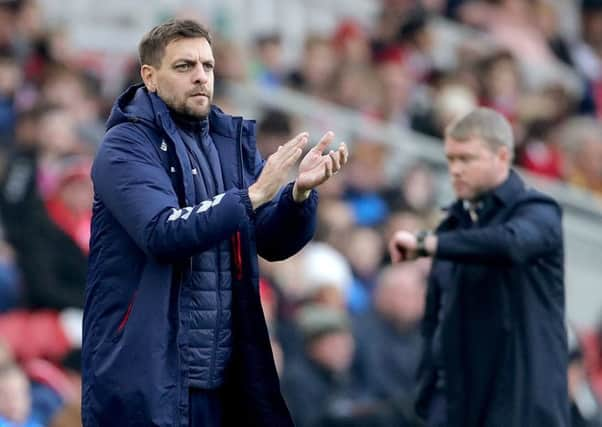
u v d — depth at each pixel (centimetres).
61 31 4953
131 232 2027
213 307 2089
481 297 2514
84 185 4006
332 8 5638
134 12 5222
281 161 2028
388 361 3947
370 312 4031
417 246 2442
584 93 6291
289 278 4100
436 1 6100
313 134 4862
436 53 5872
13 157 4131
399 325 4009
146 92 2116
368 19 5728
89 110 4578
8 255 3938
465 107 5206
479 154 2533
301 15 5534
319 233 4369
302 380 3747
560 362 2509
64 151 4225
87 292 2100
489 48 5841
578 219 5275
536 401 2477
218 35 5059
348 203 4644
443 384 2567
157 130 2089
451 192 4959
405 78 5253
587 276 5212
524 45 6250
